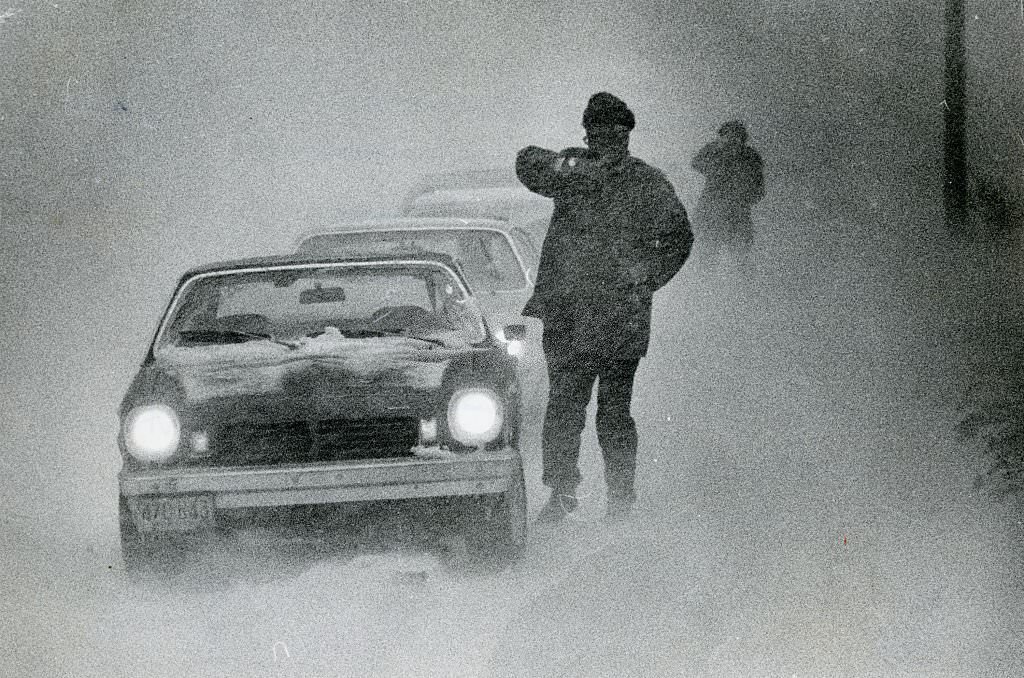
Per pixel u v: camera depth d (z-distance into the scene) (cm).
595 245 2531
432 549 2205
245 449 2139
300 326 2678
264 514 2120
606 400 2517
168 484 2109
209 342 2427
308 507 2120
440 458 2136
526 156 2548
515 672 1719
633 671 1684
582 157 2558
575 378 2536
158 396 2177
